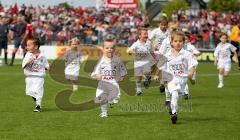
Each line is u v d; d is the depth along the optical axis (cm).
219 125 1361
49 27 4297
